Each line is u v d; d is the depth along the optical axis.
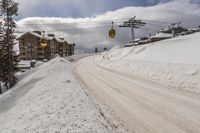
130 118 9.88
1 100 20.77
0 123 11.87
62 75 24.92
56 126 8.20
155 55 37.09
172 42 41.00
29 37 89.50
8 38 34.91
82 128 7.91
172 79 19.77
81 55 96.12
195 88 15.73
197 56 25.08
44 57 90.88
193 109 10.77
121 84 20.02
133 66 32.47
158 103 12.27
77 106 10.66
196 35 40.06
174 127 8.57
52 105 10.91
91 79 24.23
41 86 18.70
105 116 10.18
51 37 95.88
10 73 34.75
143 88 17.41
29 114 10.54
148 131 8.34
